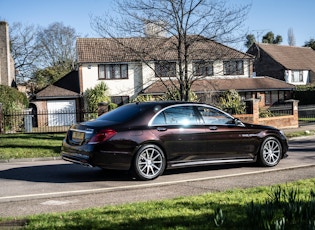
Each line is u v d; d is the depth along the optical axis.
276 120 21.16
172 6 15.93
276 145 9.70
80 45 36.03
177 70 18.27
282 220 3.99
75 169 9.71
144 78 35.22
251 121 20.27
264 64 52.22
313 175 8.37
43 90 35.50
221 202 5.76
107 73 35.31
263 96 39.19
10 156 12.12
